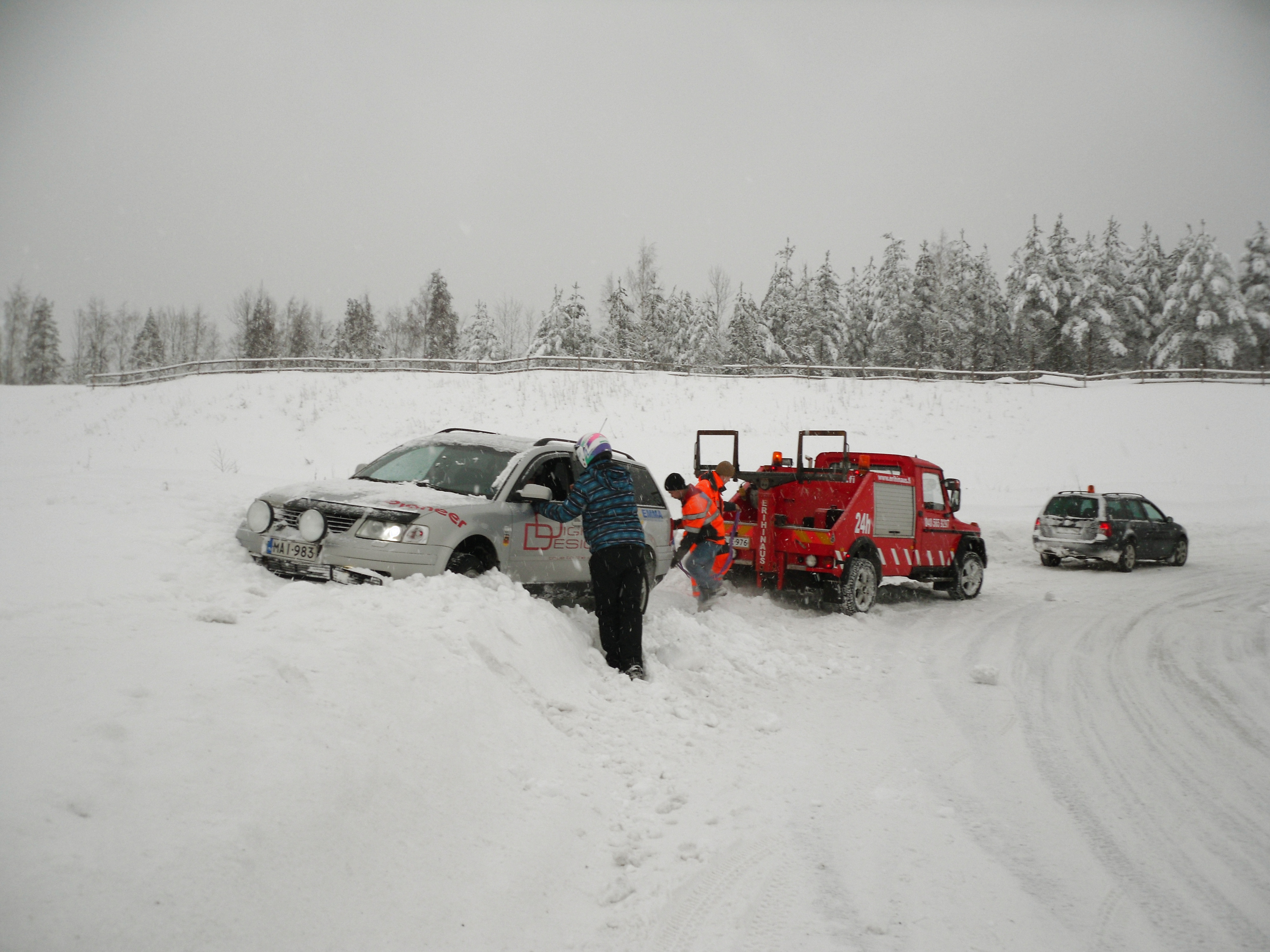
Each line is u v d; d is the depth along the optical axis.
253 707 3.38
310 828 2.87
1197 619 10.58
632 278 64.75
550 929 2.93
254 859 2.61
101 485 8.74
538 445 7.76
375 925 2.66
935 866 3.66
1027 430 32.59
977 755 5.22
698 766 4.68
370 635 4.54
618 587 6.24
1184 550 17.17
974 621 10.17
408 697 4.07
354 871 2.84
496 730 4.29
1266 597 12.63
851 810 4.25
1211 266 50.84
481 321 68.69
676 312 68.88
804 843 3.82
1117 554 15.70
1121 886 3.53
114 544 6.42
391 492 6.69
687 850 3.64
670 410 32.09
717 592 8.86
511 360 40.03
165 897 2.31
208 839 2.57
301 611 4.89
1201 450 31.28
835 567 9.70
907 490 10.91
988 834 4.04
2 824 2.29
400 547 6.03
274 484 10.20
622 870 3.44
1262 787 4.80
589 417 30.78
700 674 6.51
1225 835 4.11
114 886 2.26
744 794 4.35
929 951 2.96
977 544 12.17
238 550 6.88
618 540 6.15
